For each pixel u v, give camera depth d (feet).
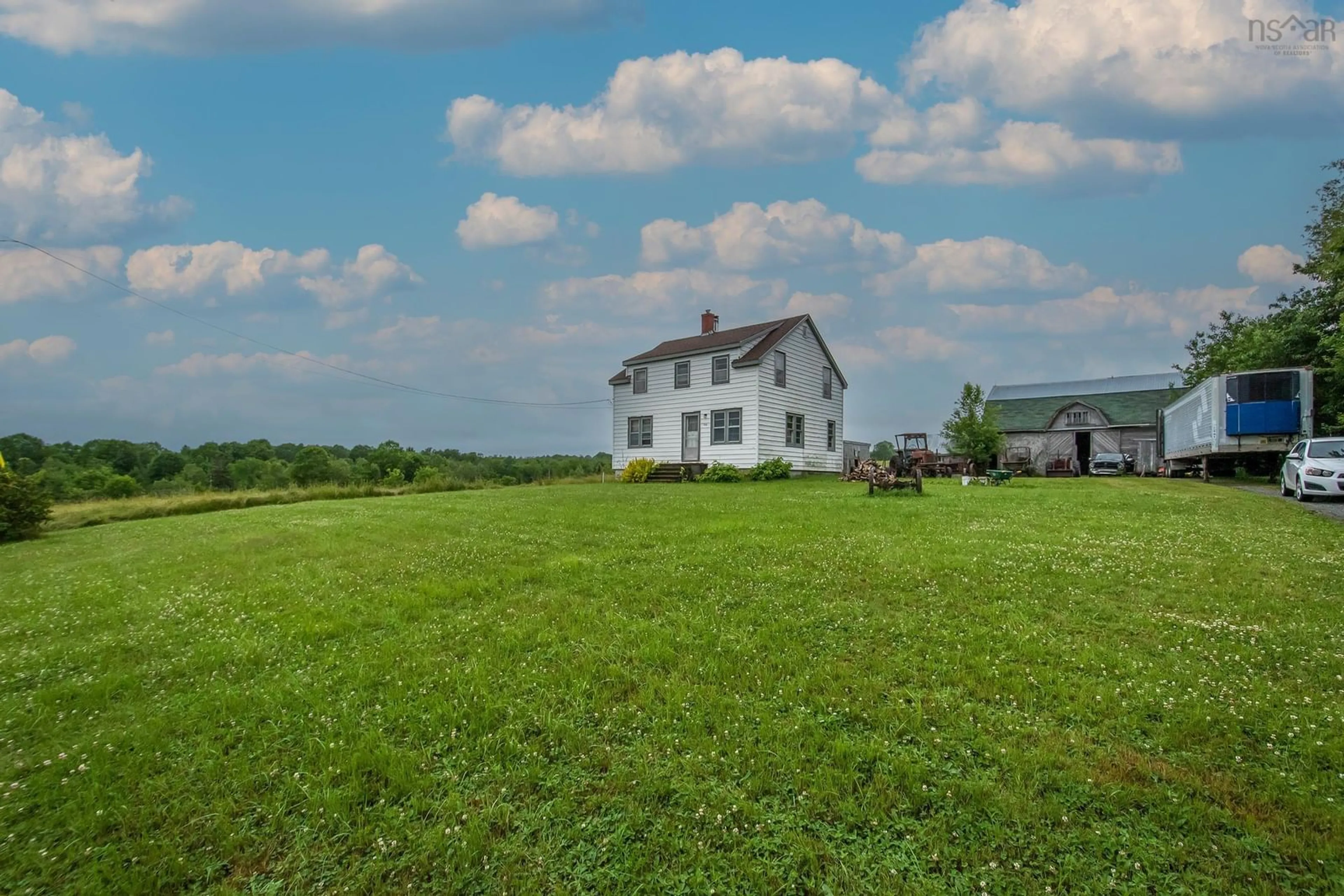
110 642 20.59
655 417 109.60
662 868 9.48
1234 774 11.14
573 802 11.09
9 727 14.58
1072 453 133.59
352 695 15.60
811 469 107.55
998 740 12.48
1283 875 8.82
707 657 17.06
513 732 13.42
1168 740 12.23
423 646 18.93
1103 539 31.58
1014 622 19.03
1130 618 19.16
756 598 22.25
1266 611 19.61
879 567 25.76
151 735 13.94
